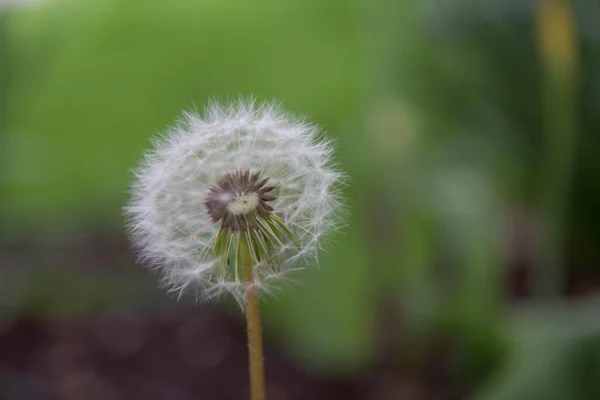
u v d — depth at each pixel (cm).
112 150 64
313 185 26
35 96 61
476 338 46
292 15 59
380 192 51
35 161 62
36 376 54
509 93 52
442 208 49
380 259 50
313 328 50
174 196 26
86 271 64
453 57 54
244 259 25
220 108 27
